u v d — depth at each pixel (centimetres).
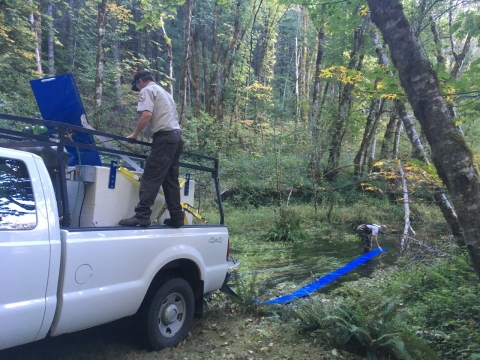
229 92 2170
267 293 615
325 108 1855
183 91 1814
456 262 621
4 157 280
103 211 365
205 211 1309
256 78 3166
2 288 256
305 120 1908
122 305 338
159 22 915
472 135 1245
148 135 414
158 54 3164
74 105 416
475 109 527
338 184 1816
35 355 362
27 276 269
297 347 423
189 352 396
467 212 323
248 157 1866
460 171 330
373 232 1027
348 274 783
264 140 2038
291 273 779
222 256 471
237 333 454
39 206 289
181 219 415
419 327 458
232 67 2261
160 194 430
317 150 1756
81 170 363
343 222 1468
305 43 2542
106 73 2161
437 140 345
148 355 380
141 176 403
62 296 291
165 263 382
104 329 428
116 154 394
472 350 389
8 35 1473
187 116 2053
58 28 2609
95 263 316
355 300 538
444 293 513
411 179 911
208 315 504
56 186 350
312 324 456
